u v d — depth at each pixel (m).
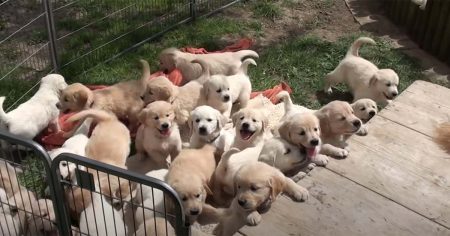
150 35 2.51
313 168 1.43
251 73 2.27
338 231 1.22
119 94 1.88
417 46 2.54
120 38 2.46
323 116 1.62
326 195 1.33
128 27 2.53
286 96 1.80
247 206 1.28
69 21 2.54
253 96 2.10
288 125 1.56
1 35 2.47
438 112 1.68
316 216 1.26
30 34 2.48
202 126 1.65
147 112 1.68
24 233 1.35
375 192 1.34
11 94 2.00
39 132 1.83
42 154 1.12
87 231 1.26
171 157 1.75
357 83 2.05
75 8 2.67
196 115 1.68
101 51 2.35
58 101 1.85
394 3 2.72
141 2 2.71
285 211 1.28
